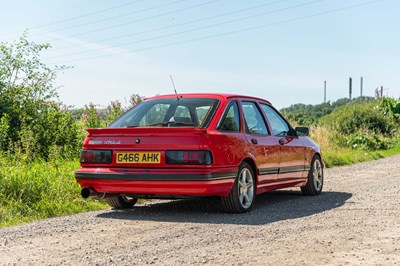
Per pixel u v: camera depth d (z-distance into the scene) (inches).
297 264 191.8
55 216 309.3
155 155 286.7
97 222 282.8
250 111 333.4
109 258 203.0
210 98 315.6
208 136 284.2
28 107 543.5
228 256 204.1
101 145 300.5
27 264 195.9
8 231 260.2
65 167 410.0
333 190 427.8
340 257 201.6
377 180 501.0
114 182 293.6
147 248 219.5
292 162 361.4
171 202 360.8
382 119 1296.8
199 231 255.0
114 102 594.6
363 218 288.8
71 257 205.8
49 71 566.6
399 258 199.8
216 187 286.0
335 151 886.4
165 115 308.8
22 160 424.5
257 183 321.7
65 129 535.2
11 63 553.9
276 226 266.8
